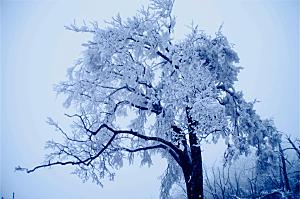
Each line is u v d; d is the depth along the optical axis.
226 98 11.17
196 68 9.30
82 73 11.04
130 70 10.02
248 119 10.97
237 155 11.03
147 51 10.46
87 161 10.27
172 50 10.05
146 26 10.36
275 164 11.38
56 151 9.87
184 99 9.09
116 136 10.80
